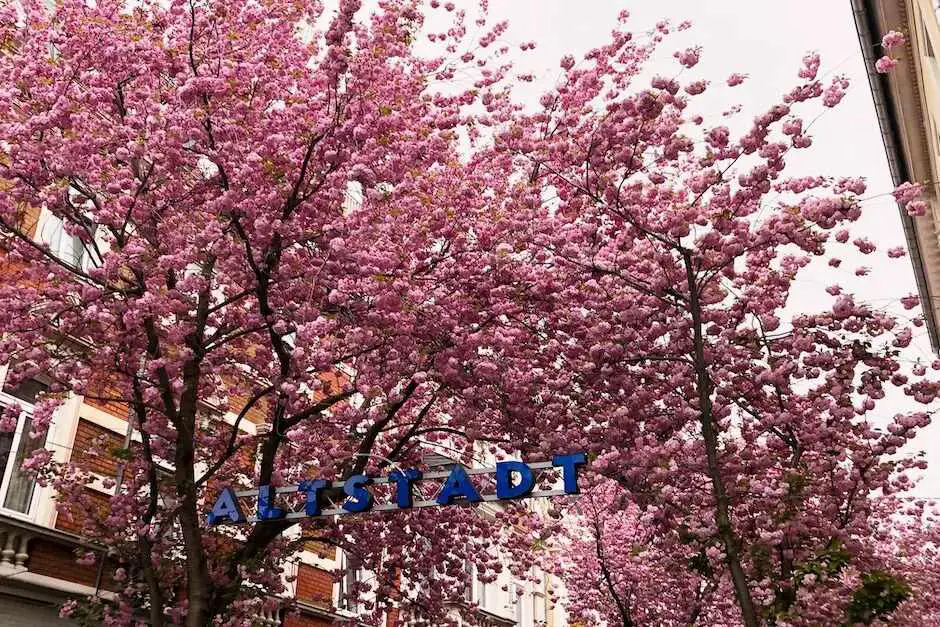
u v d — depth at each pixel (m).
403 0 10.57
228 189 10.05
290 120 10.22
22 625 11.22
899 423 11.24
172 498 11.14
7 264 11.27
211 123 10.09
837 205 9.49
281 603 12.11
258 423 16.17
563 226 11.13
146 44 10.38
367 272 10.08
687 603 17.92
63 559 12.03
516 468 9.79
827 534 11.55
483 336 10.89
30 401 12.33
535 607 29.48
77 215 10.22
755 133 9.72
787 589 10.90
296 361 9.98
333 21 9.61
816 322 11.08
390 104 10.72
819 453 11.91
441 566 14.48
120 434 13.53
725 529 8.75
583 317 11.27
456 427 12.35
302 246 10.93
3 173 9.50
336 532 13.54
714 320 11.40
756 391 12.04
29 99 10.25
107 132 10.69
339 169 10.47
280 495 10.74
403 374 11.17
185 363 10.25
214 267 11.51
